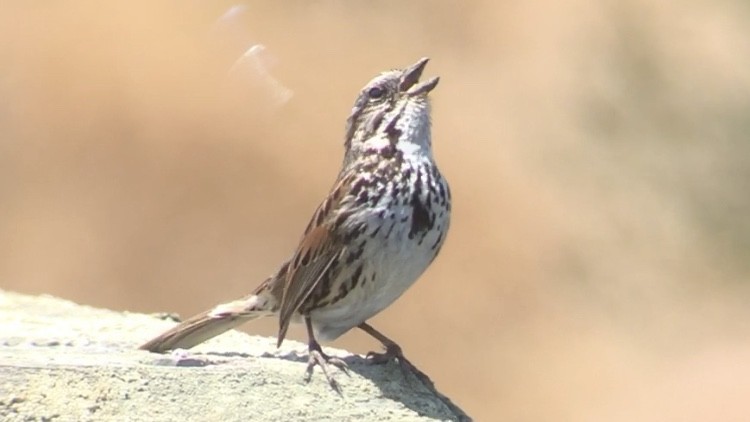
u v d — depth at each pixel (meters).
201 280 18.75
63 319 8.62
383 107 6.93
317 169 19.92
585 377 17.77
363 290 6.81
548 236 19.27
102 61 20.38
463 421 6.72
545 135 19.11
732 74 15.29
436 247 6.87
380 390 6.71
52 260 18.72
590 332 18.23
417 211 6.73
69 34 20.53
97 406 6.19
